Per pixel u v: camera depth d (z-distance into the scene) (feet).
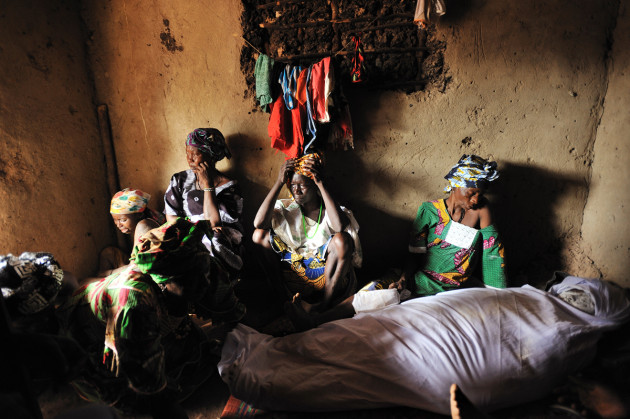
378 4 11.39
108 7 12.50
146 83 12.86
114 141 13.52
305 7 11.66
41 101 11.46
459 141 12.08
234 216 11.95
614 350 8.79
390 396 8.07
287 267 11.20
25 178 11.04
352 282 11.44
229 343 9.21
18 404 5.49
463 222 11.04
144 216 11.19
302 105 11.08
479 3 11.14
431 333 8.37
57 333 7.29
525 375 8.02
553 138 11.75
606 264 11.40
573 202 12.07
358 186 12.73
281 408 8.23
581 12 10.91
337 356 8.42
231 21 11.99
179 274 7.28
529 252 12.57
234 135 12.84
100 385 7.61
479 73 11.55
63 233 12.15
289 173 10.76
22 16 10.93
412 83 11.72
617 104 10.89
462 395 6.33
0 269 6.59
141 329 6.80
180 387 8.50
